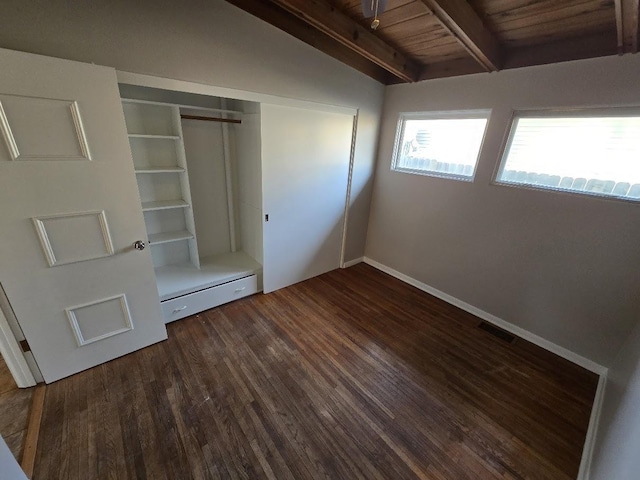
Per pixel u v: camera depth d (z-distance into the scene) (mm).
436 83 2623
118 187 1653
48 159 1397
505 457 1486
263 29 2033
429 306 2854
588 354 2119
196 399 1701
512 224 2350
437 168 2857
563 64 1910
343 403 1734
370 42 2219
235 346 2158
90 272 1692
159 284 2424
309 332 2369
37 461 1346
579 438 1605
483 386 1924
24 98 1274
